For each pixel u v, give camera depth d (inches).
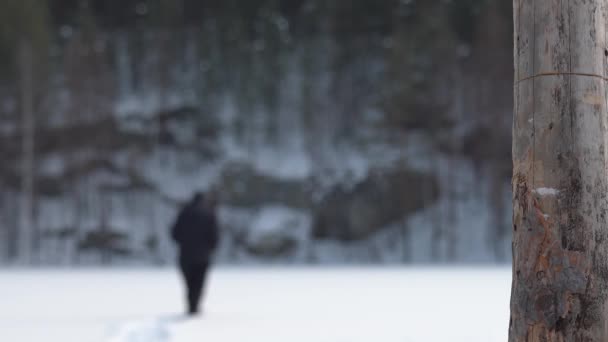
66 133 1968.5
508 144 1855.3
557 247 115.4
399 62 1895.9
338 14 2234.3
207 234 451.5
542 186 117.6
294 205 1829.5
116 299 584.4
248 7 2330.2
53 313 468.1
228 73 2188.7
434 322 396.5
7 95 2003.0
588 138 117.1
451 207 1814.7
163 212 1887.3
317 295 615.2
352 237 1784.0
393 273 1034.7
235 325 390.6
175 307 511.5
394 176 1828.2
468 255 1770.4
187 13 2397.9
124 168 1950.1
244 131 2020.2
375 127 1959.9
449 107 1941.4
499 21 1929.1
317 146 1961.1
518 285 120.3
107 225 1828.2
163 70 2156.7
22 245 1752.0
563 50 118.9
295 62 2166.6
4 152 1939.0
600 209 116.7
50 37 2080.5
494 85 1909.4
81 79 1991.9
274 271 1156.5
